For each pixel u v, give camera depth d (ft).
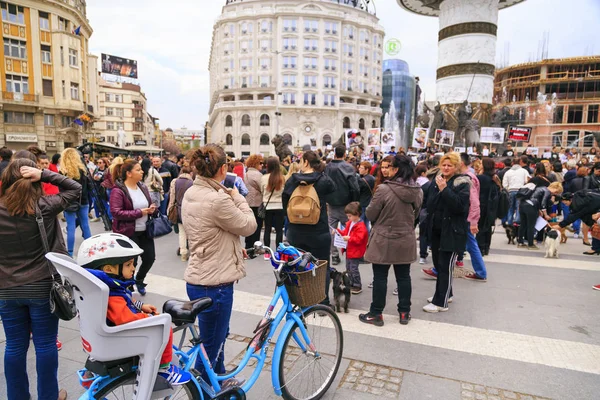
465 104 58.23
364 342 13.34
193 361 7.94
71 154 21.31
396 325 14.78
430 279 20.81
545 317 15.56
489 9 57.41
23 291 8.57
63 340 13.21
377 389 10.69
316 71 227.61
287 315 9.89
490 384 10.93
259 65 230.27
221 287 9.09
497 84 191.31
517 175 32.96
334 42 230.07
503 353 12.65
